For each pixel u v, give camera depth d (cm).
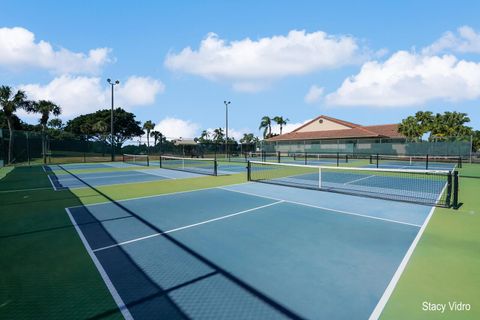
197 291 326
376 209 718
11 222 613
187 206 761
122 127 6819
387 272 367
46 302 303
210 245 469
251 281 347
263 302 302
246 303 301
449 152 2566
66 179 1421
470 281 340
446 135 3578
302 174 1598
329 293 318
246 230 547
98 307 295
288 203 793
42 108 3856
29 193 989
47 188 1105
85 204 796
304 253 432
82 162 2928
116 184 1210
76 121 7200
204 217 646
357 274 362
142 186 1144
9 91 2914
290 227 566
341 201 820
